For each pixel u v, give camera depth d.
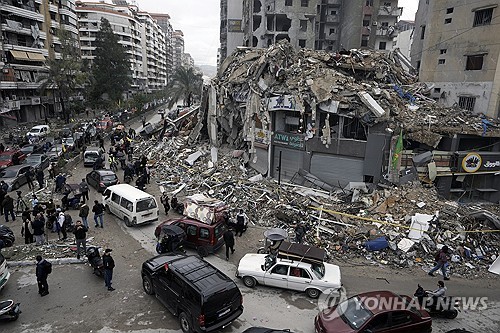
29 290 12.62
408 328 10.46
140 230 18.19
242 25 67.12
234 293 10.73
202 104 35.47
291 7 54.78
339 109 22.53
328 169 24.05
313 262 13.13
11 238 15.80
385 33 57.03
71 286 12.96
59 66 51.44
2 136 41.56
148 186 25.53
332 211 18.97
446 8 28.00
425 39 30.38
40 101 55.81
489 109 24.70
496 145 23.17
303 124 23.92
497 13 23.89
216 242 15.81
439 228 17.38
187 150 31.83
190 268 11.31
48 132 40.59
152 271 12.05
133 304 12.02
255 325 11.19
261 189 22.23
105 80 61.50
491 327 11.71
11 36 50.09
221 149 31.97
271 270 13.18
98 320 11.12
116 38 63.47
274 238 14.73
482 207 22.25
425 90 29.52
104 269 12.55
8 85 47.94
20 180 23.88
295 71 26.72
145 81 117.62
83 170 29.03
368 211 19.09
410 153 22.02
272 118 25.61
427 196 20.09
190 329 10.34
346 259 15.92
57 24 60.25
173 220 16.78
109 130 44.94
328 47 60.78
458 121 23.20
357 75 29.38
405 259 15.90
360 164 23.03
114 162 29.52
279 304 12.45
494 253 16.70
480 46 25.17
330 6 59.53
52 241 16.38
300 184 24.31
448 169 22.20
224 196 21.94
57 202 21.36
